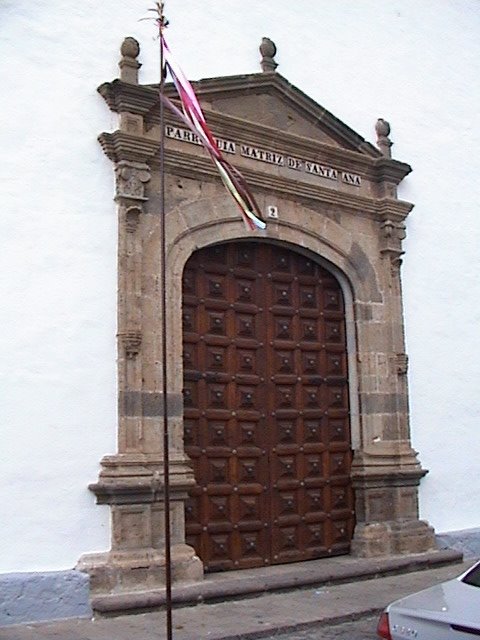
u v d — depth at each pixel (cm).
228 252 1098
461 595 584
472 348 1327
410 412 1230
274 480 1098
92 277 942
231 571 1037
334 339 1193
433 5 1387
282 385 1127
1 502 854
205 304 1063
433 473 1239
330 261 1172
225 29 1123
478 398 1320
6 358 876
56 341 908
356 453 1176
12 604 838
